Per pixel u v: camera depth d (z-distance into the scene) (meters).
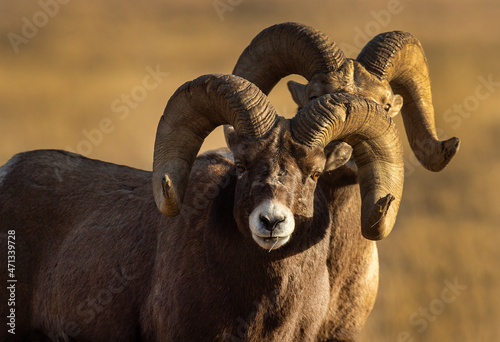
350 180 30.28
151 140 73.44
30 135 76.25
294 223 24.08
